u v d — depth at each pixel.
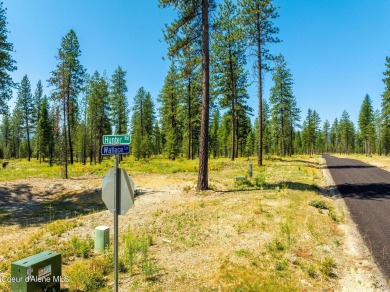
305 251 7.51
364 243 8.23
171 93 50.34
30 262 5.22
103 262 6.83
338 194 15.38
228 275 6.12
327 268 6.48
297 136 110.38
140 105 62.16
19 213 14.67
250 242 8.01
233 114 35.34
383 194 15.08
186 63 16.61
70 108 35.41
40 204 16.75
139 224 10.14
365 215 11.10
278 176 21.28
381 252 7.57
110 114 47.97
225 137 73.94
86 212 14.42
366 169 28.92
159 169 28.81
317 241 8.18
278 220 9.77
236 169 27.27
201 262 6.86
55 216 13.86
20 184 20.97
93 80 44.25
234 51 34.59
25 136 72.88
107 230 7.94
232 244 7.92
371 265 6.85
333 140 128.50
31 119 64.38
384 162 38.69
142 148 52.41
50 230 10.23
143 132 62.84
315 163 38.16
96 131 45.56
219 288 5.64
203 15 15.18
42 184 21.17
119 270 6.50
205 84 15.18
